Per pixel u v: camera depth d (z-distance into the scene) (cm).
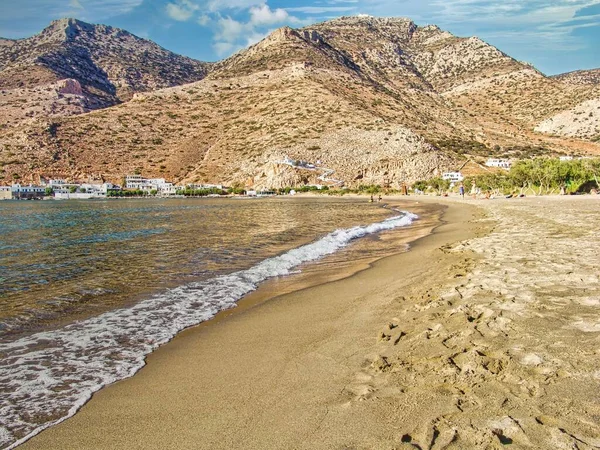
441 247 1942
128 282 1405
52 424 556
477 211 4453
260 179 16538
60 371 724
